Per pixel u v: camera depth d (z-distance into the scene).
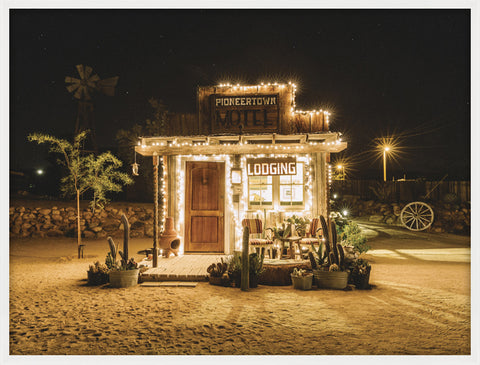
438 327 4.52
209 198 9.59
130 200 21.55
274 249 8.41
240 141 8.68
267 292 6.39
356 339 4.14
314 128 10.12
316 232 8.69
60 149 10.92
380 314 5.06
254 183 9.52
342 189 27.08
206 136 8.98
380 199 22.31
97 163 11.00
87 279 7.49
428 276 7.79
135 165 8.32
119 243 13.84
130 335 4.30
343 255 6.87
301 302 5.71
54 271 8.46
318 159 9.41
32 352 3.82
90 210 16.55
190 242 9.51
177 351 3.85
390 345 3.96
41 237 14.98
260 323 4.71
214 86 10.25
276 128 10.12
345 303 5.64
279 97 10.14
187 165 9.63
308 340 4.12
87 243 13.73
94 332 4.40
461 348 3.86
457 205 17.77
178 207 9.59
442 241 14.43
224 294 6.24
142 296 6.11
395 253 11.51
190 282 7.04
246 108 10.17
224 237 9.46
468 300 5.80
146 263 8.31
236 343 4.05
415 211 17.41
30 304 5.62
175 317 4.97
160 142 9.50
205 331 4.43
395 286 6.82
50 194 22.50
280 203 9.45
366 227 17.92
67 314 5.11
